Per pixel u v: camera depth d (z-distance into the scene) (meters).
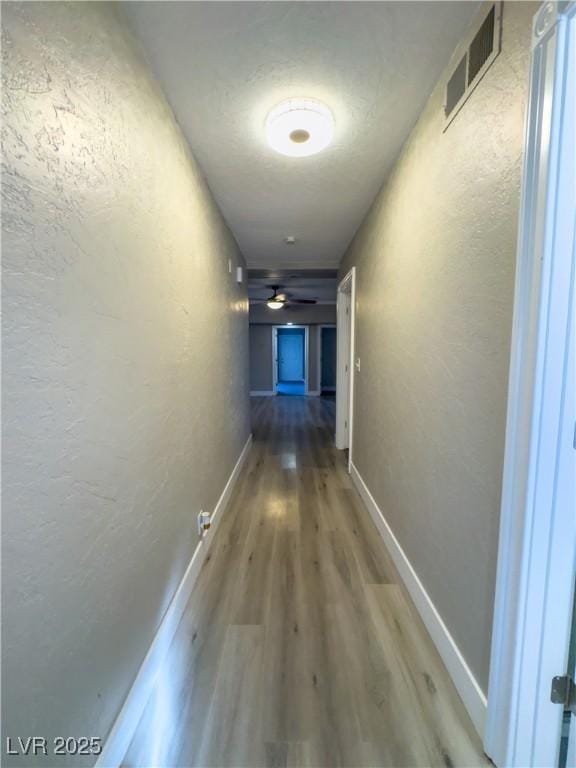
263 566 1.85
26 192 0.61
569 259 0.75
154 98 1.21
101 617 0.87
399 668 1.23
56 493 0.70
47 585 0.67
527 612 0.85
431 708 1.09
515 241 0.85
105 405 0.89
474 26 1.00
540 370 0.78
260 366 8.93
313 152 1.61
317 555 1.95
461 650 1.13
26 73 0.61
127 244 1.01
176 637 1.38
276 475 3.27
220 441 2.41
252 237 3.08
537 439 0.80
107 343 0.90
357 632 1.40
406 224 1.63
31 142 0.62
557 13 0.69
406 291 1.65
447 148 1.20
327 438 4.70
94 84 0.83
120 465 0.97
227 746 0.99
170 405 1.38
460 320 1.13
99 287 0.86
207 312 2.01
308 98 1.33
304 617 1.48
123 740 0.97
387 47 1.11
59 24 0.70
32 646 0.64
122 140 0.97
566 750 0.90
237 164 1.82
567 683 0.87
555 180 0.73
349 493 2.84
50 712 0.68
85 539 0.80
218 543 2.08
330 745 0.99
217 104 1.37
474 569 1.06
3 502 0.57
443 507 1.27
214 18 1.01
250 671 1.22
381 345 2.13
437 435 1.32
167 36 1.06
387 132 1.55
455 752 0.97
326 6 0.98
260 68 1.19
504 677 0.89
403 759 0.96
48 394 0.67
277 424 5.59
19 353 0.60
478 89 1.00
